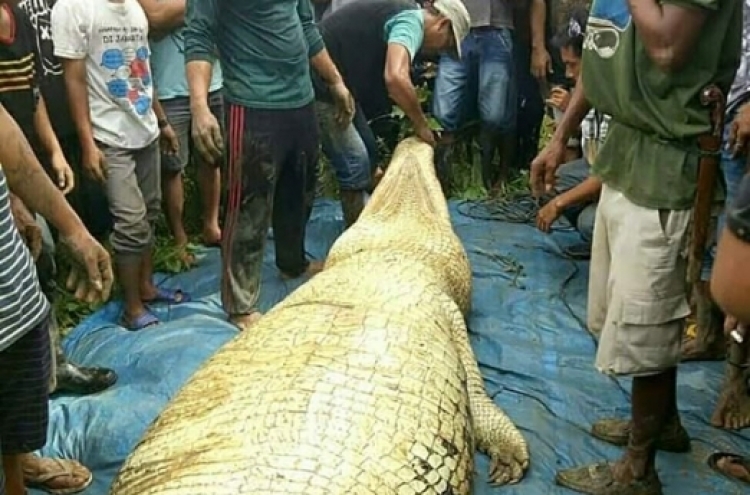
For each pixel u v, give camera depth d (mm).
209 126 4391
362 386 2654
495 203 6816
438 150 6965
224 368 2799
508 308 5098
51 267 3859
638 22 2787
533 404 4105
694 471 3559
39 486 3467
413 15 5348
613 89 3053
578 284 5406
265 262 5746
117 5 4594
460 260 4777
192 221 6332
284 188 5062
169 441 2477
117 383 4238
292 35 4508
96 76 4605
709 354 4348
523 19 7133
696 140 2918
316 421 2445
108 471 3621
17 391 2605
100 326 4840
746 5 3945
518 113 7340
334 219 6492
